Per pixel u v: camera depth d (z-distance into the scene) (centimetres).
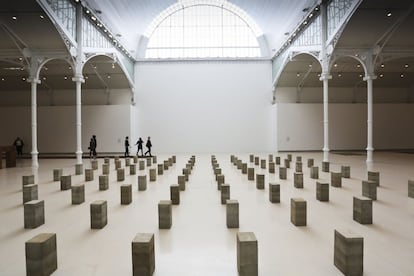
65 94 3403
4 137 3219
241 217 777
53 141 3203
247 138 3378
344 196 1006
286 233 654
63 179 1178
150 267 463
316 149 3247
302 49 2408
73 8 1969
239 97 3384
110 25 2497
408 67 3000
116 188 1209
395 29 1820
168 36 3416
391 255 534
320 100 3425
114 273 479
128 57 3142
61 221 761
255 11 3119
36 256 459
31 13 1636
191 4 3391
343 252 467
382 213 799
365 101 3456
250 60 3381
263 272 475
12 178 1529
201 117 3372
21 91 3406
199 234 655
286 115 3241
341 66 2862
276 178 1412
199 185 1254
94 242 612
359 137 3288
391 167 1786
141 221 754
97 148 3219
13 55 1986
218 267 498
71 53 1958
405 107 3328
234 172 1648
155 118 3369
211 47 3422
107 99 3378
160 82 3372
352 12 1694
